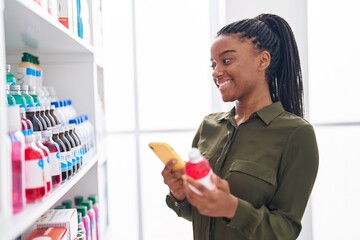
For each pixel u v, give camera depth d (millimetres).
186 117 2684
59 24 995
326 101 2652
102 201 1973
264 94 1225
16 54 1567
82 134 1513
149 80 2660
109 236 2096
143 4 2623
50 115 1265
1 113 597
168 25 2641
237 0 2561
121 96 2639
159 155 1139
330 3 2619
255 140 1179
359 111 2654
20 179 758
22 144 770
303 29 2570
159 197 2682
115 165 2650
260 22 1203
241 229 1037
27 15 808
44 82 1758
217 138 1305
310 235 2656
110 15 2600
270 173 1120
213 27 2621
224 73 1153
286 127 1142
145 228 2693
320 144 2664
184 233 2705
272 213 1097
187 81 2670
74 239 1314
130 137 2648
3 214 604
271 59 1216
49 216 1267
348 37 2629
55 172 1073
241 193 1128
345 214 2684
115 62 2621
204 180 891
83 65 1765
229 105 2641
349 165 2668
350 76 2646
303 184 1102
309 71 2643
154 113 2676
